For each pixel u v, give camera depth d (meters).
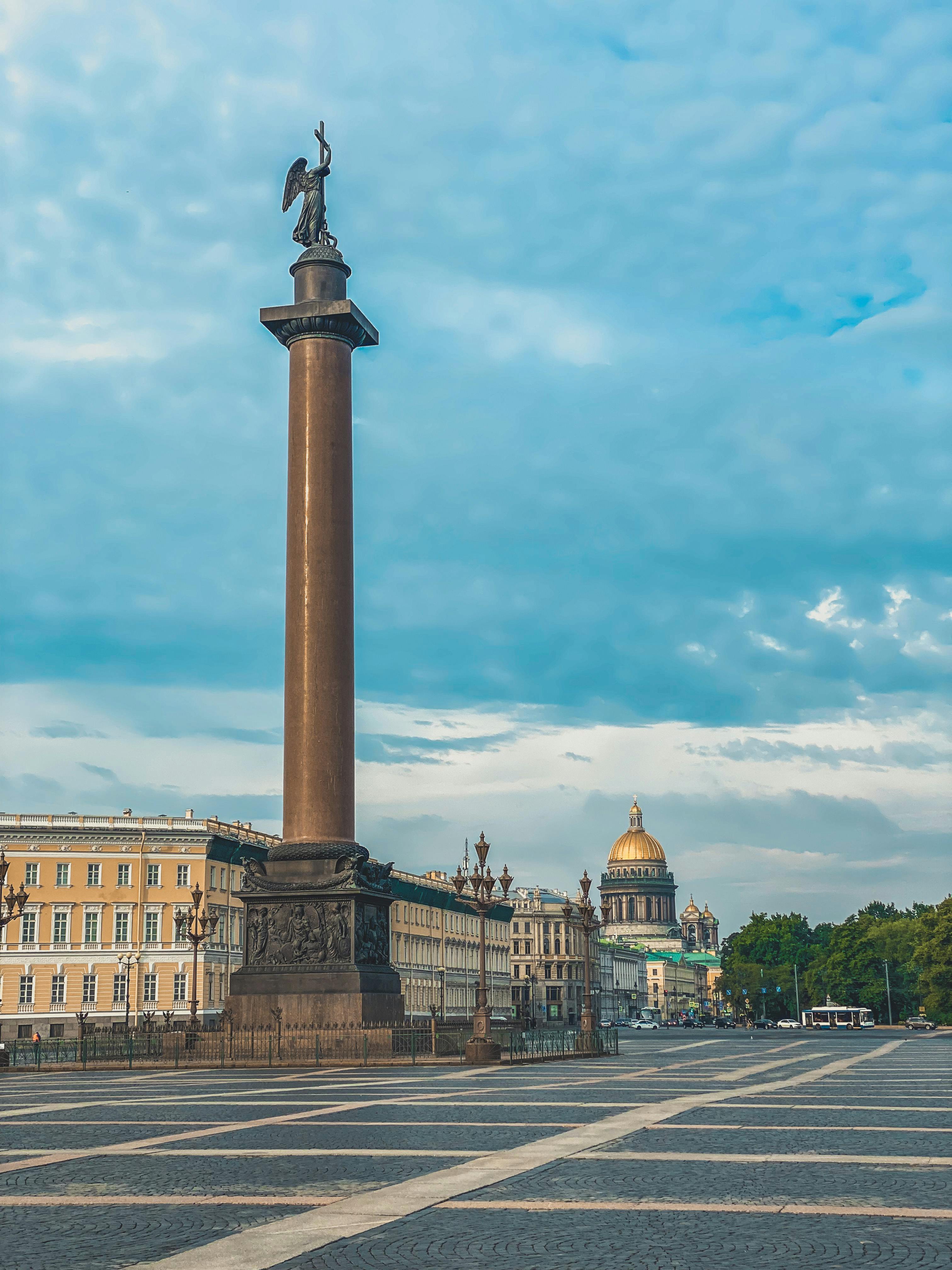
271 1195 17.41
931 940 150.12
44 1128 26.50
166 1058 56.84
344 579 64.19
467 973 178.75
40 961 121.12
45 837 123.00
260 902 61.91
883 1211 16.02
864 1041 105.38
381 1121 26.92
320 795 62.38
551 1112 29.31
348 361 66.69
